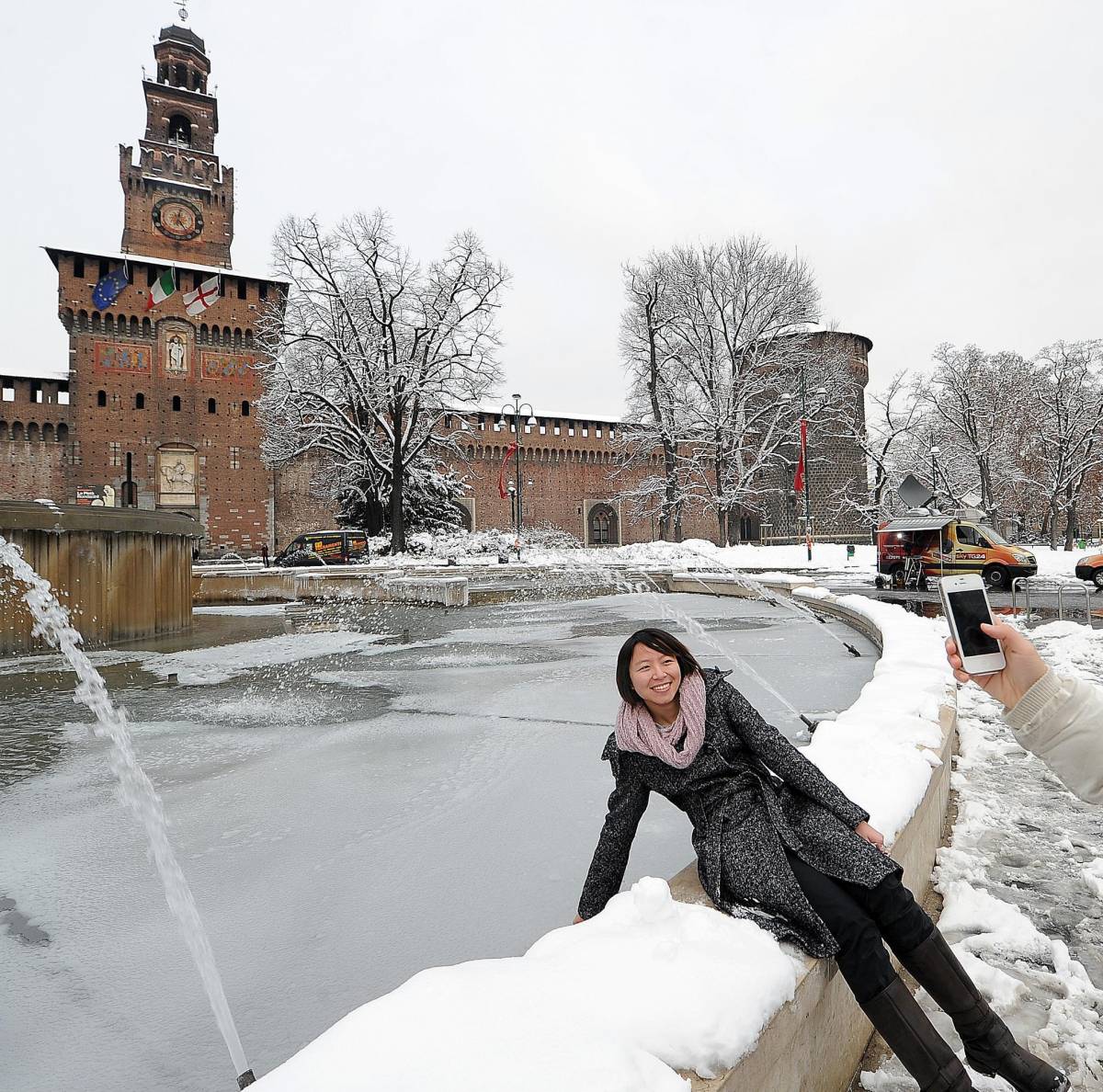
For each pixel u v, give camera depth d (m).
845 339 57.84
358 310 43.75
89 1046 2.06
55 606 11.04
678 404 49.12
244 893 2.99
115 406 53.56
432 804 4.04
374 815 3.88
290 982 2.35
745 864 1.94
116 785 4.52
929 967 1.87
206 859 3.34
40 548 10.90
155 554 13.28
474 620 15.42
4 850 3.50
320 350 43.19
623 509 69.00
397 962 2.44
